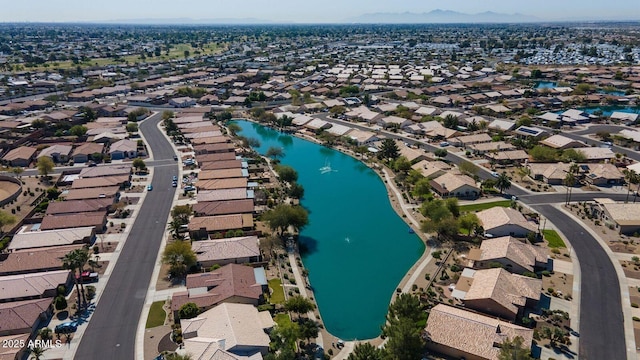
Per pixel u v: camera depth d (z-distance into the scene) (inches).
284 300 4387.3
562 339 3759.8
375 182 7731.3
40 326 3983.8
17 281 4389.8
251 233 5551.2
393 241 5753.0
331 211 6604.3
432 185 7003.0
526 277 4421.8
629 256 5059.1
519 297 4121.6
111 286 4557.1
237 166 7726.4
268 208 6373.0
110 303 4296.3
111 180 7007.9
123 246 5315.0
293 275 4872.0
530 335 3663.9
